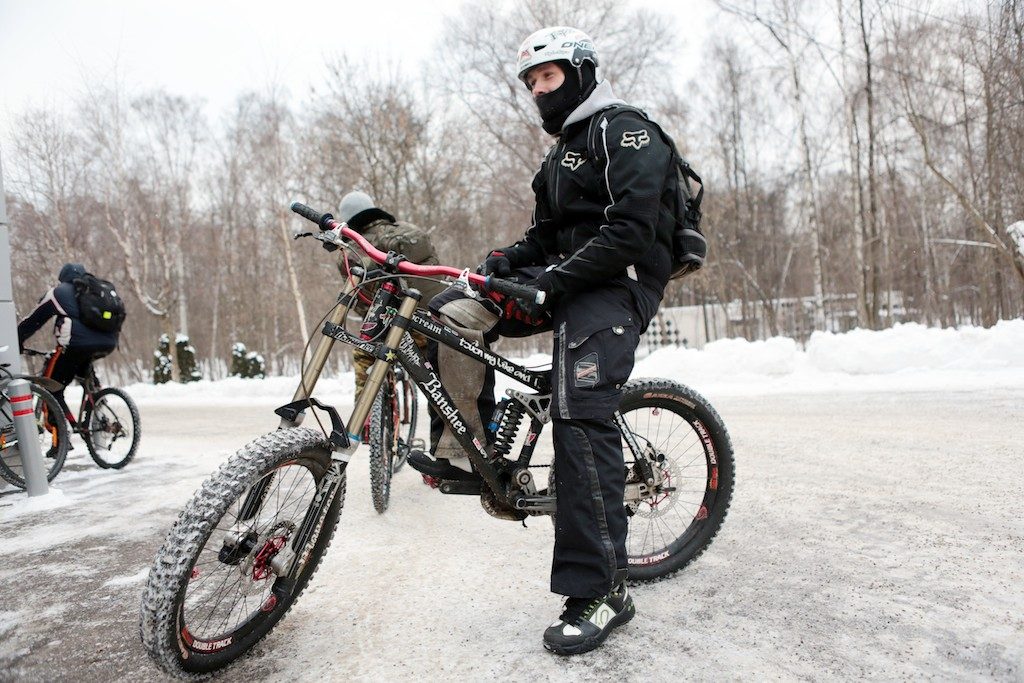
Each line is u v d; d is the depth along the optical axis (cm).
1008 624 213
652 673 196
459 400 236
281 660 214
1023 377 782
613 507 218
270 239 3198
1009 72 1160
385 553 312
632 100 1830
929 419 577
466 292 219
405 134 1892
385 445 386
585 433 217
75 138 2452
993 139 1258
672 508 275
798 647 206
